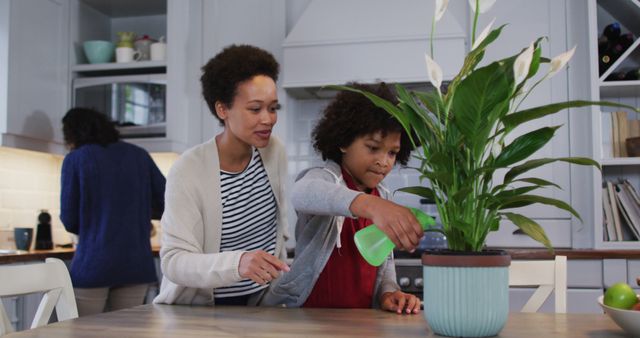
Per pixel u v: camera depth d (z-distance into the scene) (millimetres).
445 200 986
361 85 1351
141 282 2547
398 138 1299
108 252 2438
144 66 3203
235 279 1194
